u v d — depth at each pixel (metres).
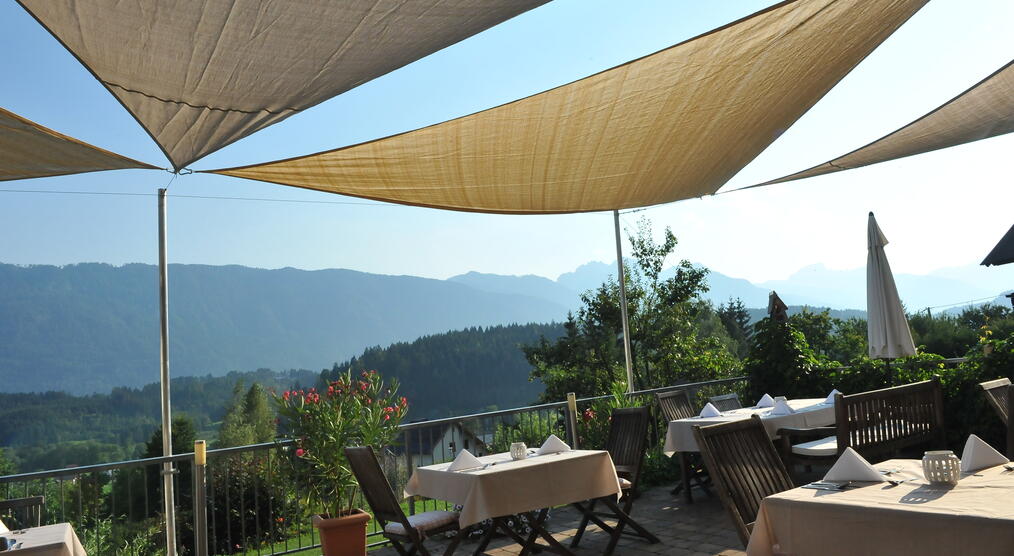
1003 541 2.28
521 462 4.99
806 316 19.50
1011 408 4.47
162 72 2.92
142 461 5.47
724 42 4.02
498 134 4.83
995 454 3.21
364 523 5.71
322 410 5.98
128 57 2.79
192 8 2.50
